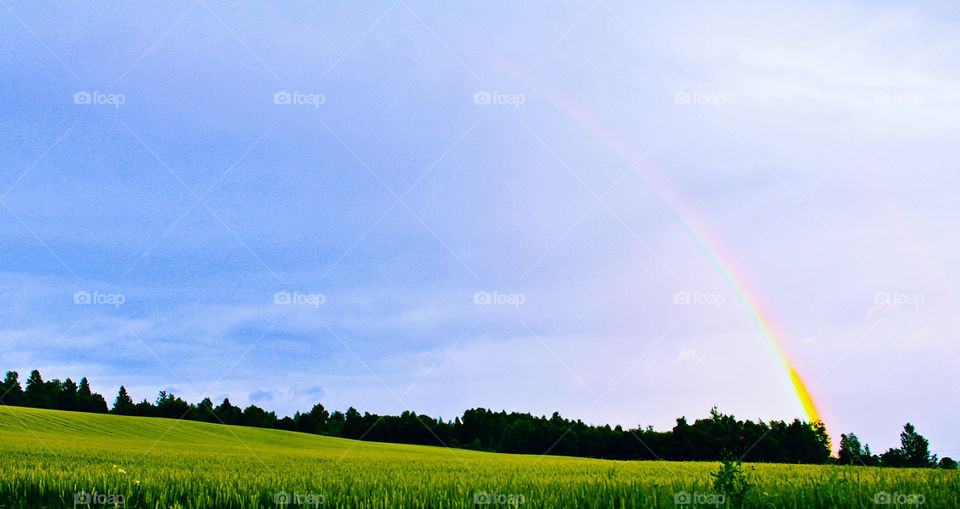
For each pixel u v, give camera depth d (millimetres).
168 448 48406
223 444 64875
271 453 46812
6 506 12203
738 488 9820
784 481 13055
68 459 26234
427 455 53688
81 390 143375
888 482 12297
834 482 10641
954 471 16406
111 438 60969
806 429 68875
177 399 135250
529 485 14461
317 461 33219
